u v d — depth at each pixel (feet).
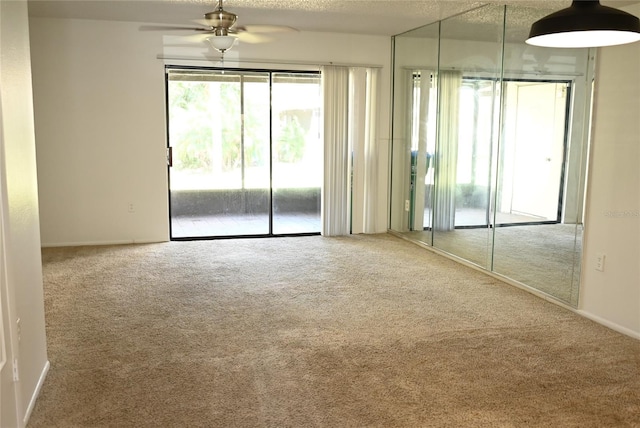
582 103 13.47
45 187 20.21
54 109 19.93
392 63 22.85
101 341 11.39
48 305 13.60
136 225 21.20
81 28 19.75
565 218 14.07
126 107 20.51
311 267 17.62
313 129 22.85
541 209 14.84
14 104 8.31
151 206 21.25
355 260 18.66
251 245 20.89
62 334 11.74
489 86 16.89
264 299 14.29
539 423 8.45
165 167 21.16
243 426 8.28
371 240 22.11
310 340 11.56
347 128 22.47
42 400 8.95
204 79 21.48
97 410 8.67
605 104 12.87
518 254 15.75
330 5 16.63
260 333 11.93
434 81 19.90
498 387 9.59
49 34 19.54
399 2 16.17
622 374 10.19
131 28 20.15
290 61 21.59
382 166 23.40
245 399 9.07
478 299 14.56
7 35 7.98
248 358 10.65
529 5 14.85
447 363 10.52
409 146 21.80
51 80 19.77
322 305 13.85
